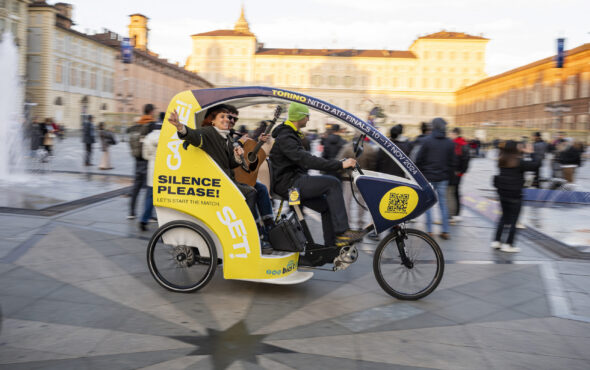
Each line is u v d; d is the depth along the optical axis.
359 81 89.62
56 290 3.99
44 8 46.53
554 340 3.36
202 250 4.11
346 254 4.00
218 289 4.18
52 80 48.19
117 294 3.96
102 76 59.62
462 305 4.00
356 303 3.97
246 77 91.62
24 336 3.14
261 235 4.18
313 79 90.44
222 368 2.80
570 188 12.45
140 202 8.34
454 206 7.93
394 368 2.88
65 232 5.89
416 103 89.25
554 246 6.29
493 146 45.25
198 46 92.06
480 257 5.63
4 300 3.74
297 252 4.09
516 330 3.52
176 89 81.44
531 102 60.59
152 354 2.95
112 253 5.12
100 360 2.85
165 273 4.17
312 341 3.21
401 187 3.96
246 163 4.18
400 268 4.12
